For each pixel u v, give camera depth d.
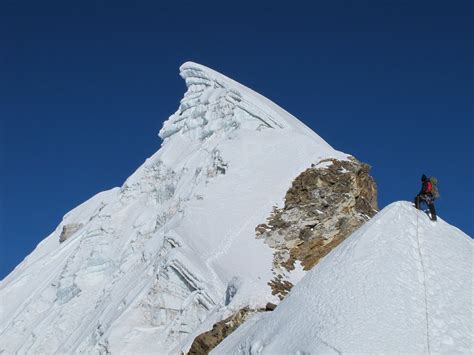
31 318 72.19
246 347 27.61
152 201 77.50
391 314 25.02
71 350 60.06
